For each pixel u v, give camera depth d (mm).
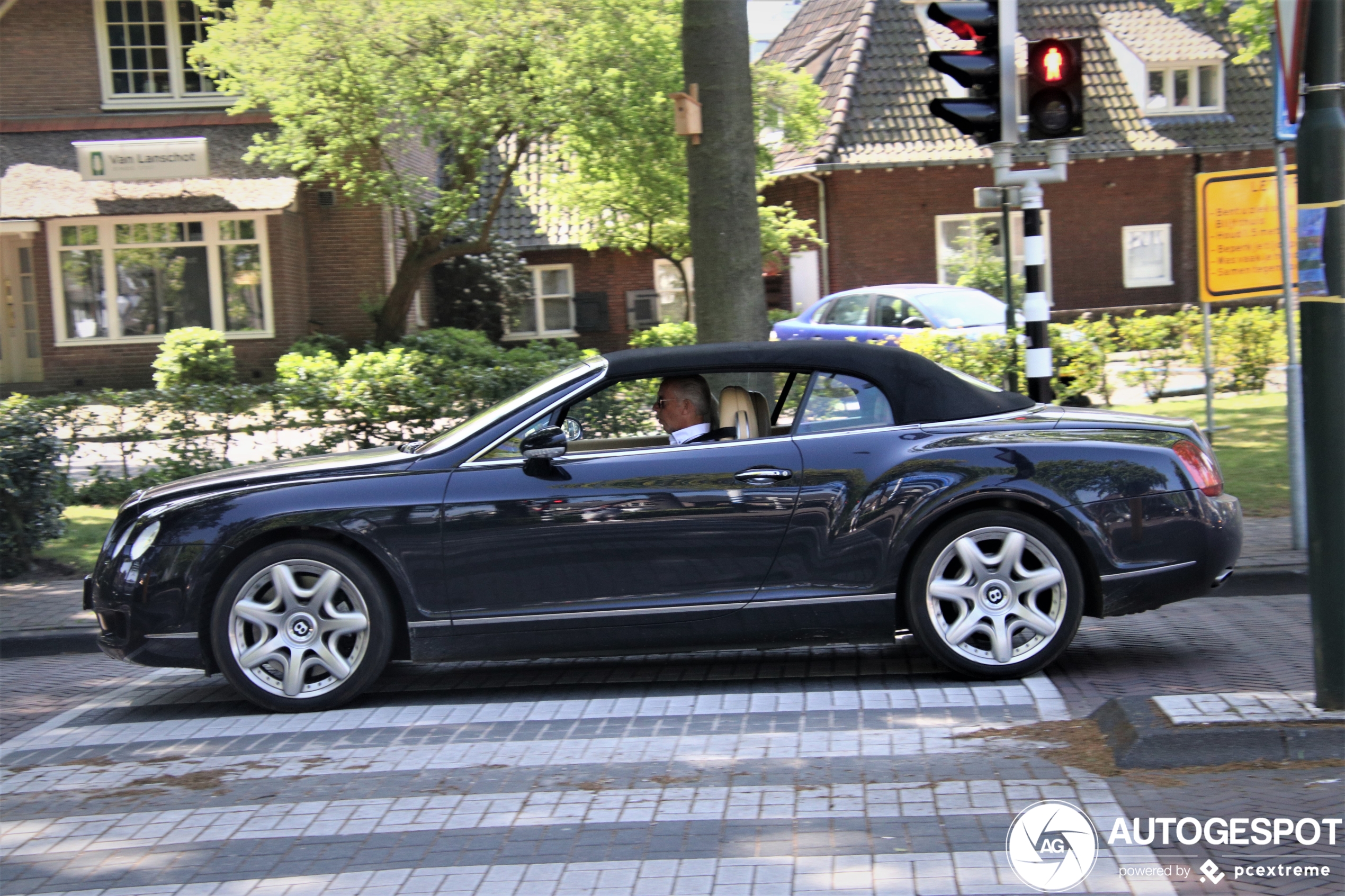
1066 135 8273
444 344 21578
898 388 5965
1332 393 4559
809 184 28516
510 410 6000
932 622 5766
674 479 5785
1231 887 3541
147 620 5832
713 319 9156
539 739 5281
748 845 4000
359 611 5816
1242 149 29031
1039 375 8586
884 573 5766
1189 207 29266
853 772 4645
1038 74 8242
